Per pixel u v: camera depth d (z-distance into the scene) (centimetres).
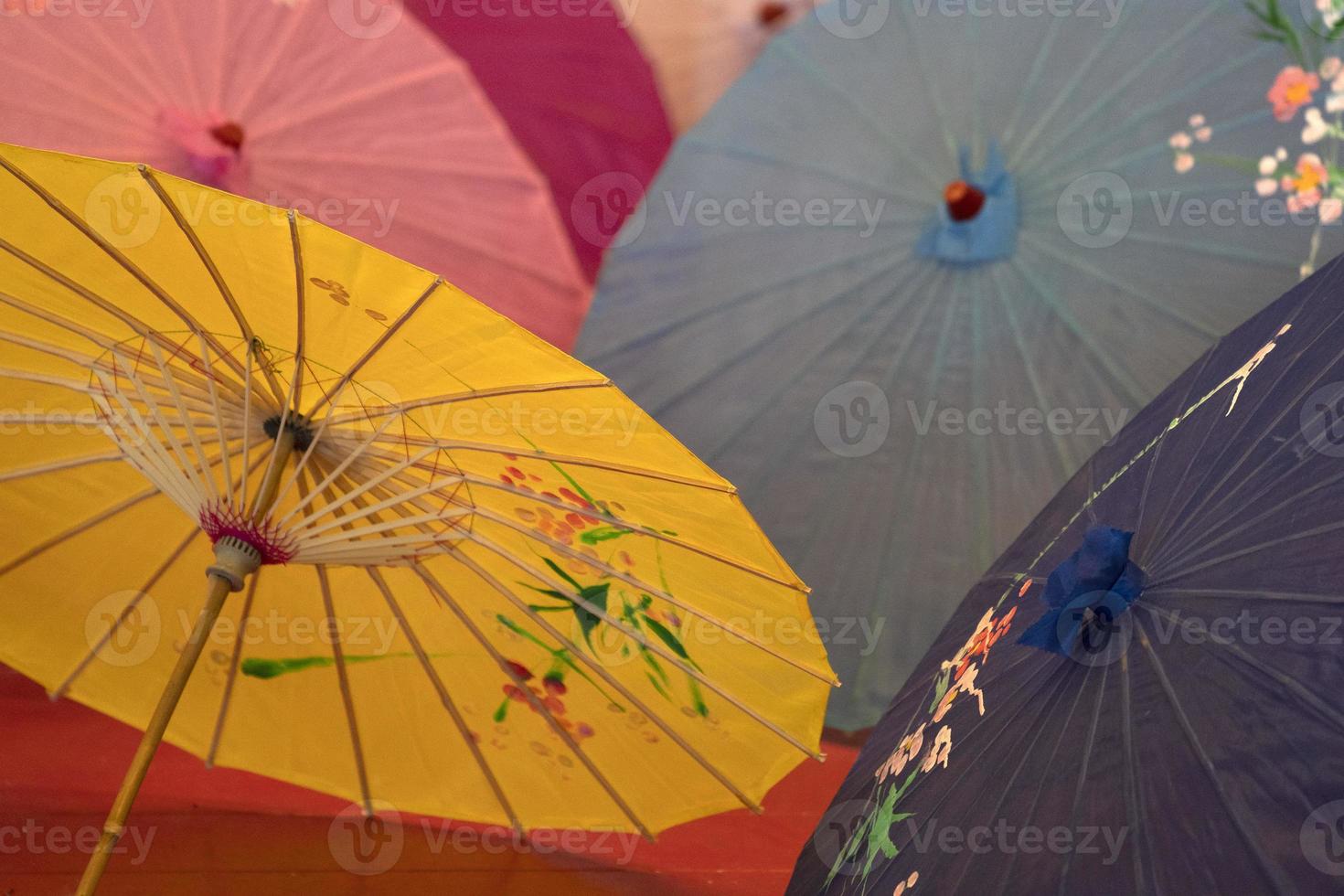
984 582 223
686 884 244
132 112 288
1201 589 183
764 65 286
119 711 233
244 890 231
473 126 298
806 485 281
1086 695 193
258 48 292
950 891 190
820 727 222
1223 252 265
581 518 219
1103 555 195
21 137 287
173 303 213
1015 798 191
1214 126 266
